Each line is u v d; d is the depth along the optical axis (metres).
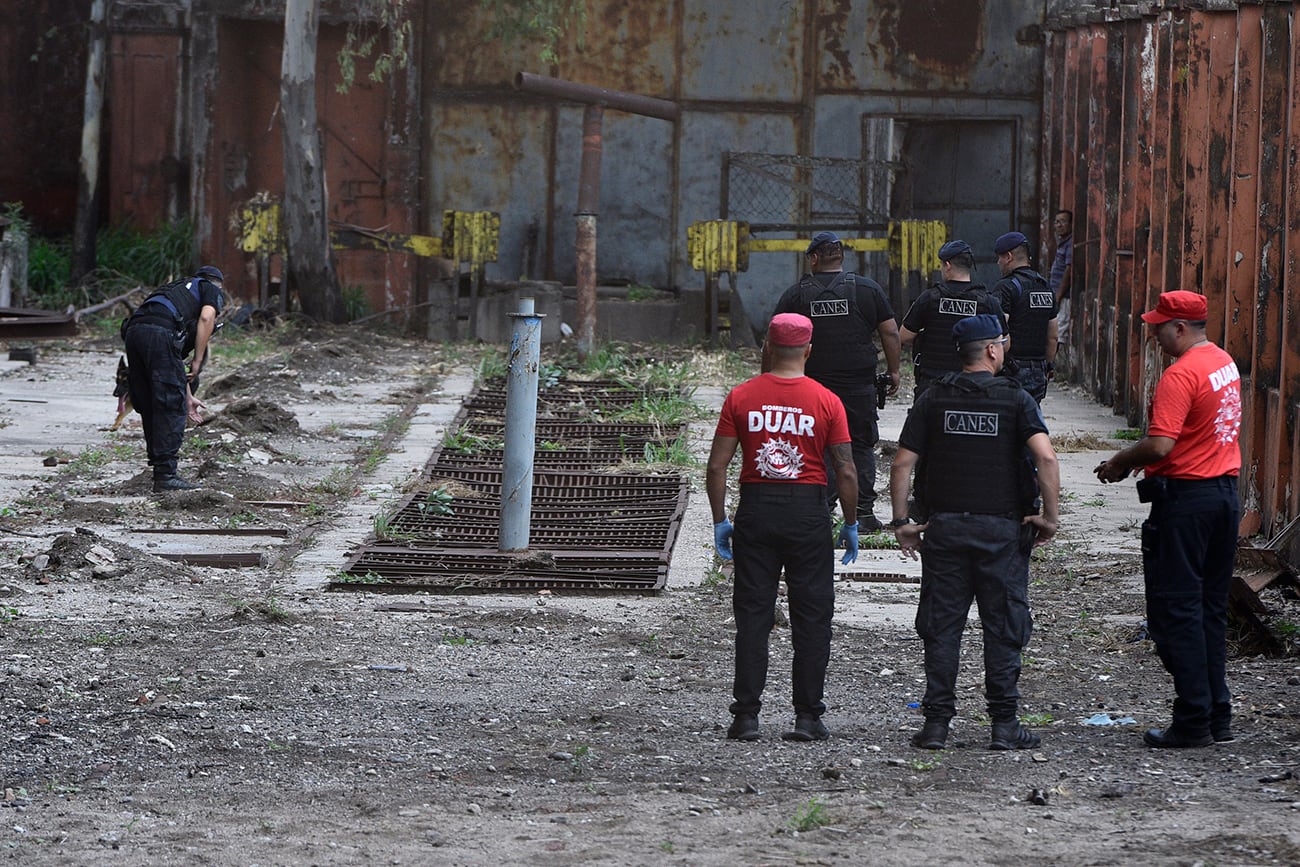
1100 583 20.61
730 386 39.66
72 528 23.00
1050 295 24.28
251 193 52.31
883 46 51.53
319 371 40.59
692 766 12.62
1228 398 13.41
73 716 14.05
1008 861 9.73
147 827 10.80
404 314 50.53
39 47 57.22
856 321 22.86
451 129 51.41
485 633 17.91
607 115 51.28
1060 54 49.06
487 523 24.33
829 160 48.47
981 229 52.88
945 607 13.33
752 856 9.90
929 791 11.67
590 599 19.94
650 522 24.41
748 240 46.94
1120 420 36.12
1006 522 13.17
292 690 15.16
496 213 50.38
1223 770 12.30
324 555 21.94
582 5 47.06
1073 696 15.37
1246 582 17.95
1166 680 15.95
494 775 12.35
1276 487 22.12
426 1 51.00
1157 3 34.19
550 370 38.44
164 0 53.03
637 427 32.38
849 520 13.54
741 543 13.48
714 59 51.25
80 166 51.12
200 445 29.11
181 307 25.53
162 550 21.81
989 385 13.20
